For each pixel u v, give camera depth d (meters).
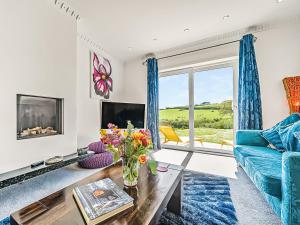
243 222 1.26
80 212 0.80
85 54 3.07
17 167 1.72
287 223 0.97
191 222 1.26
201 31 2.79
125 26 2.65
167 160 2.86
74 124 2.41
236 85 3.08
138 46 3.40
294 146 1.61
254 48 2.72
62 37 2.20
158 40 3.12
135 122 3.61
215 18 2.42
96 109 3.37
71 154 2.34
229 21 2.50
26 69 1.79
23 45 1.76
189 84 3.58
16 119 1.71
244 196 1.64
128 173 1.08
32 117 2.02
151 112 3.72
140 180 1.19
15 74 1.69
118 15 2.35
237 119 3.02
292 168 0.96
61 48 2.19
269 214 1.35
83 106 3.04
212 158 2.97
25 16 1.78
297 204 0.94
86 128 3.11
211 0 2.05
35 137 1.92
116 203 0.83
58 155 2.16
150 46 3.39
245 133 2.22
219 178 2.06
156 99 3.70
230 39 2.97
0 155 1.58
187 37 3.00
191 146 3.55
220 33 2.85
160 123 4.05
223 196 1.64
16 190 1.74
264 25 2.61
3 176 1.56
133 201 0.90
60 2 2.11
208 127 3.41
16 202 1.51
